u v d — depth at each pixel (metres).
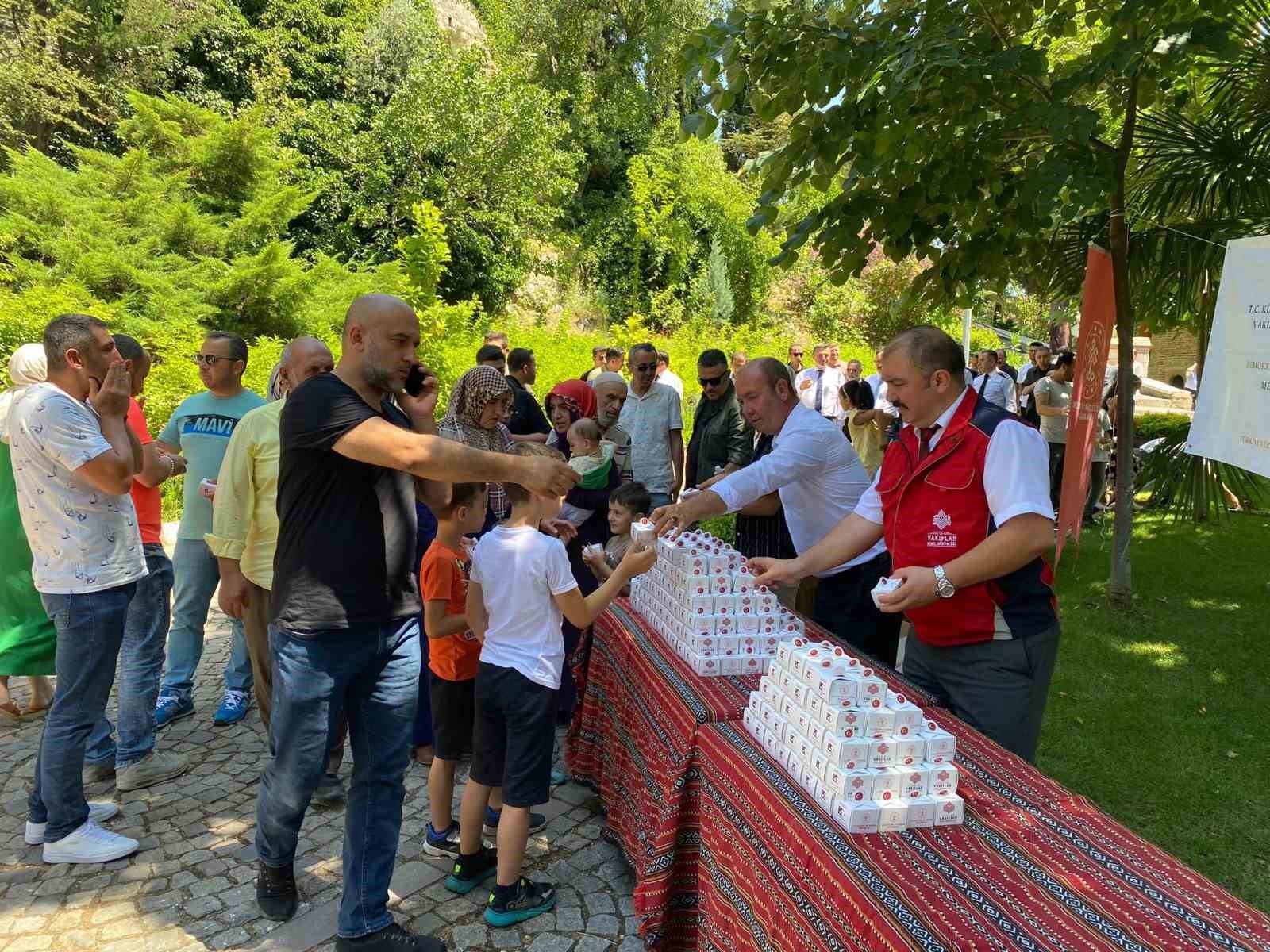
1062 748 3.88
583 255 24.38
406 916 2.71
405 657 2.51
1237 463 3.11
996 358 8.64
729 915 2.07
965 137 4.09
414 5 22.06
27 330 9.88
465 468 2.15
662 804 2.43
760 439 3.85
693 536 3.12
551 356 16.27
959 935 1.39
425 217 16.70
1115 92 4.82
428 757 3.90
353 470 2.32
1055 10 4.37
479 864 2.86
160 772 3.59
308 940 2.58
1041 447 2.33
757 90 3.91
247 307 14.35
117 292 13.10
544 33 25.39
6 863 2.97
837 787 1.77
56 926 2.63
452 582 2.93
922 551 2.45
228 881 2.88
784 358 21.31
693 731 2.35
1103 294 4.05
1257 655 4.94
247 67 18.75
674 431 6.34
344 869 2.48
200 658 4.55
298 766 2.42
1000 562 2.24
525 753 2.61
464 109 19.19
